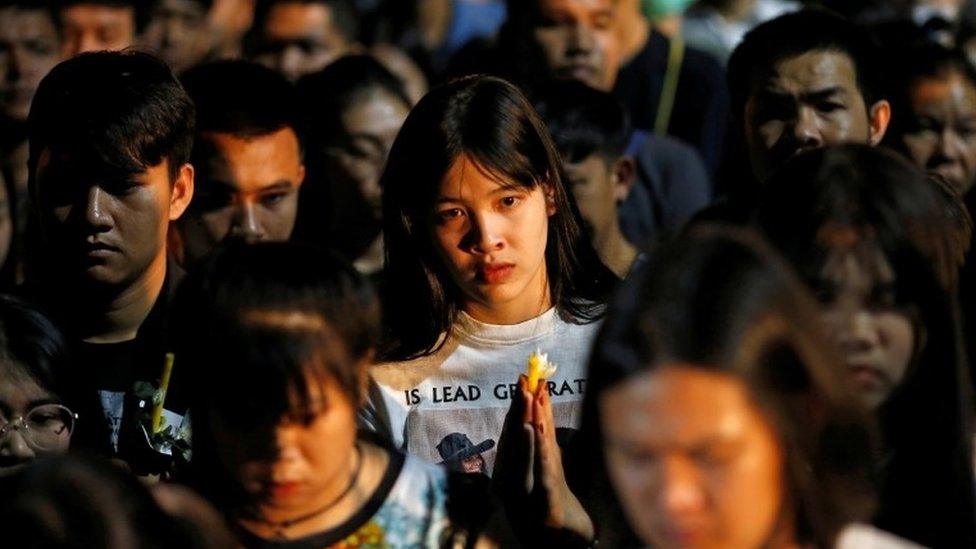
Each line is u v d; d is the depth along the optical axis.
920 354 4.36
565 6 9.28
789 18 7.07
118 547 3.59
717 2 12.48
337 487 4.39
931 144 7.78
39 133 6.04
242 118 7.04
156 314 6.09
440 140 5.56
